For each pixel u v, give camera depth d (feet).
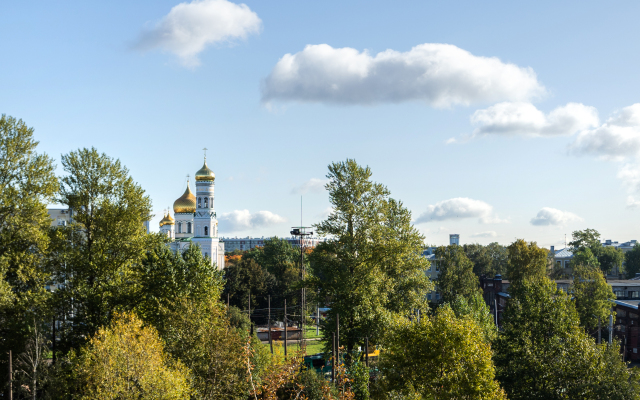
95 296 137.18
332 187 170.50
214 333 111.04
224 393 107.24
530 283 144.05
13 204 130.93
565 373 119.75
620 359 122.42
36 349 116.06
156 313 139.44
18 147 136.87
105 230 142.82
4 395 118.42
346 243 164.04
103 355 96.37
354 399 120.78
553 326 129.70
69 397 111.04
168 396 92.27
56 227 146.00
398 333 110.52
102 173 146.41
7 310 124.88
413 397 98.17
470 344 102.17
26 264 130.93
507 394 126.21
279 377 101.60
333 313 159.53
